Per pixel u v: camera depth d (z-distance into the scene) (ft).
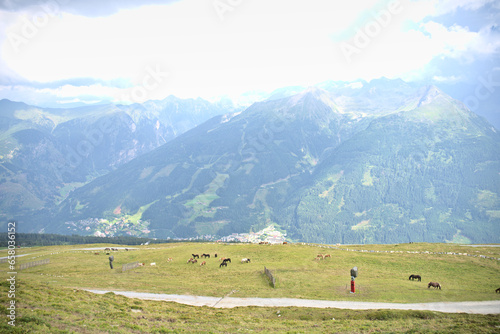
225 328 143.23
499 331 142.92
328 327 149.69
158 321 146.30
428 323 156.87
